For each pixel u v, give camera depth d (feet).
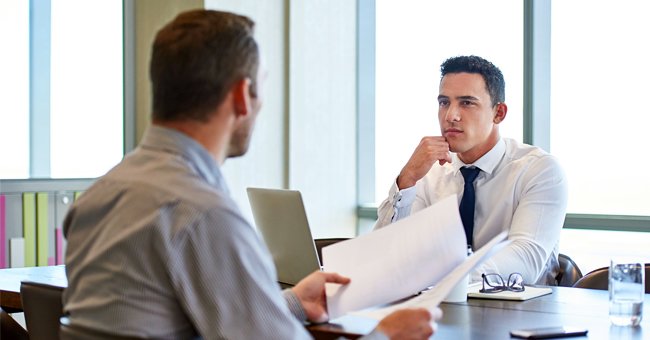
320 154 17.19
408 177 10.03
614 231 13.99
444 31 16.47
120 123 15.76
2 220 13.71
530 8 14.94
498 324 6.34
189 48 4.87
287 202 8.04
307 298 6.19
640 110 13.79
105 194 4.78
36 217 14.14
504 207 9.84
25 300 7.07
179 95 4.89
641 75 13.76
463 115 9.71
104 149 15.60
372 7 17.81
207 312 4.46
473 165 10.03
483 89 9.70
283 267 8.47
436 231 6.57
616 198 14.11
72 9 15.20
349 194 17.81
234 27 5.00
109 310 4.54
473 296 7.63
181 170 4.71
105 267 4.59
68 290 4.97
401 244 6.53
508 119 15.30
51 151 14.98
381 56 17.69
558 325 6.30
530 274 8.98
